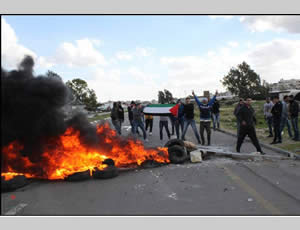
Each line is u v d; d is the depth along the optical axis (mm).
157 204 3605
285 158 6473
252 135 7055
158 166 5898
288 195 3900
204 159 6664
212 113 13836
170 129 14906
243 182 4605
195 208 3453
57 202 3699
